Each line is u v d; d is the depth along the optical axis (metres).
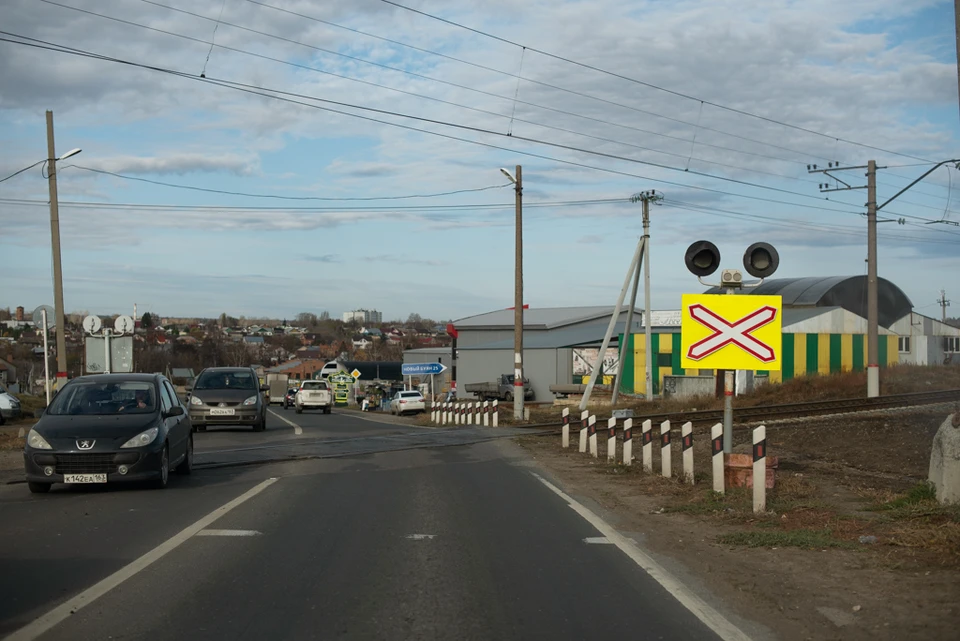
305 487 12.98
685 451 13.55
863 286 61.50
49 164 25.38
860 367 50.69
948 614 6.18
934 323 65.38
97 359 25.81
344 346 163.38
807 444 20.62
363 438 23.08
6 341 91.69
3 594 6.60
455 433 25.56
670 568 7.84
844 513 10.46
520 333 33.00
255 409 24.88
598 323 81.44
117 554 8.06
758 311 12.05
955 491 9.95
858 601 6.65
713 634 5.84
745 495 11.75
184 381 77.88
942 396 33.91
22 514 10.34
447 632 5.78
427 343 176.75
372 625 5.91
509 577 7.38
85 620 5.94
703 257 12.16
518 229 32.75
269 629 5.78
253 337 168.25
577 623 6.04
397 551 8.34
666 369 52.19
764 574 7.60
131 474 11.94
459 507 11.25
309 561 7.85
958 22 10.52
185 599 6.50
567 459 18.30
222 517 10.12
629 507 11.58
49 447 11.78
